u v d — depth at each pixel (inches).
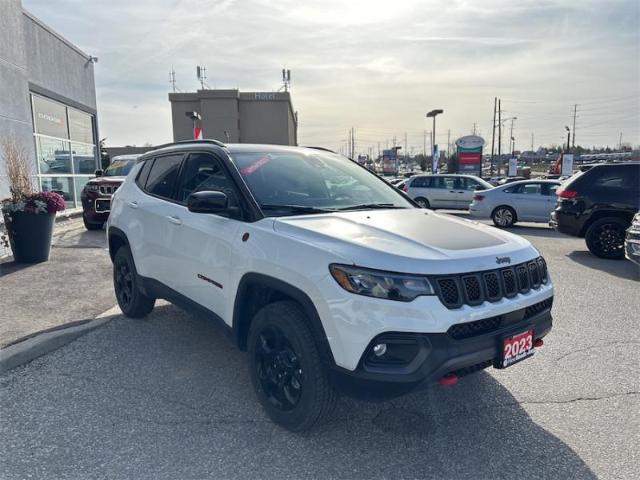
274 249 121.5
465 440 120.0
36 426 122.3
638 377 154.5
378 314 101.8
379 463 110.3
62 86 552.7
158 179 186.5
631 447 117.2
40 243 297.6
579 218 360.2
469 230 133.0
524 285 120.3
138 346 173.6
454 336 104.5
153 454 111.7
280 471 106.9
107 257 320.2
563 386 148.3
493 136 2714.1
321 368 111.9
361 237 116.5
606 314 218.2
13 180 299.0
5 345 165.0
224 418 127.4
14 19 382.0
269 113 1678.2
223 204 134.2
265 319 123.6
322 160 175.8
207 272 145.3
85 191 444.5
